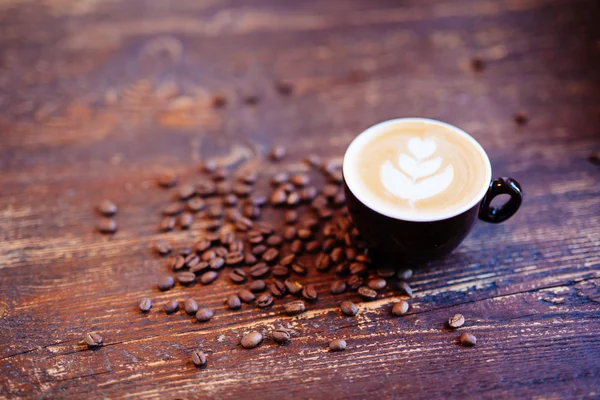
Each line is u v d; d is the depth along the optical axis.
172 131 0.63
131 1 0.76
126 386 0.46
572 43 0.69
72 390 0.46
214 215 0.55
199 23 0.73
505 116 0.62
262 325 0.49
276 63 0.69
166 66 0.69
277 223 0.55
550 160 0.58
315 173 0.58
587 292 0.49
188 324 0.49
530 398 0.45
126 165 0.60
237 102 0.65
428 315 0.49
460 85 0.66
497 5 0.73
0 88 0.67
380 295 0.50
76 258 0.53
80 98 0.66
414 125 0.51
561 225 0.53
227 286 0.51
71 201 0.57
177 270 0.52
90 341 0.48
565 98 0.64
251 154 0.60
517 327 0.48
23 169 0.60
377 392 0.45
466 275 0.51
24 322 0.49
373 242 0.49
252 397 0.45
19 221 0.56
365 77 0.67
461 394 0.45
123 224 0.55
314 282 0.51
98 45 0.71
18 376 0.47
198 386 0.46
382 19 0.73
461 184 0.47
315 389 0.46
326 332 0.48
